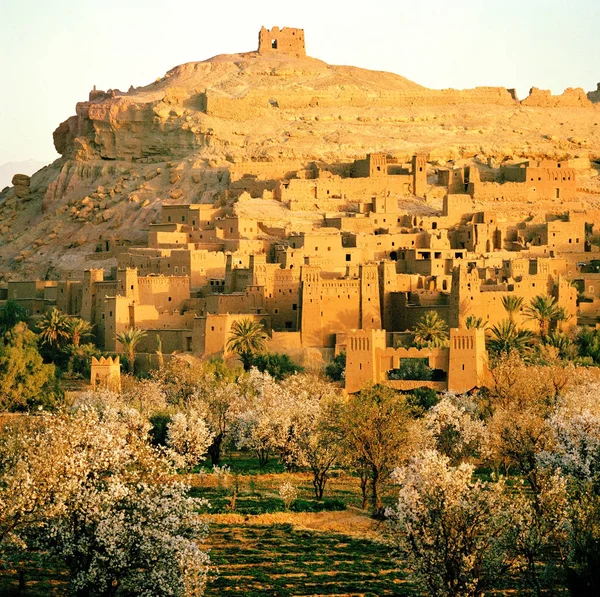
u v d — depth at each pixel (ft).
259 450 431.02
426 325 587.68
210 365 558.56
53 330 638.94
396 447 369.09
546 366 509.35
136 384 526.98
